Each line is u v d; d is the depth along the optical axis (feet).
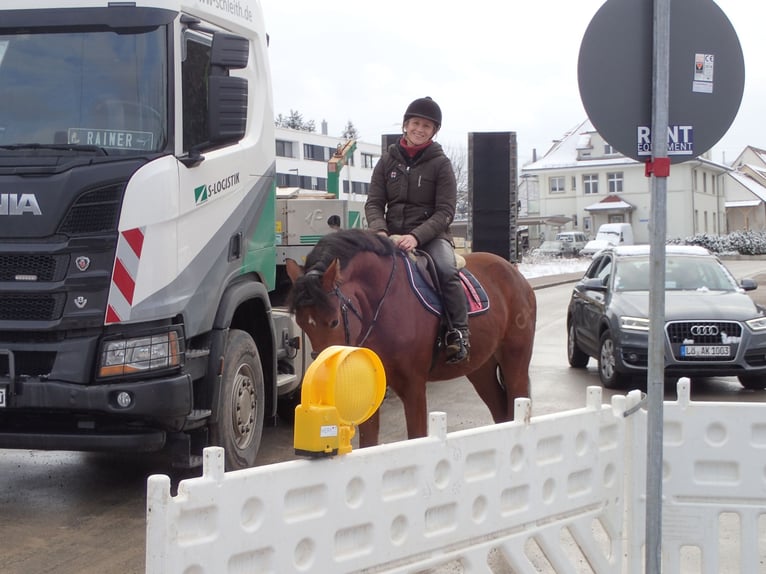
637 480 15.58
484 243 59.16
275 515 10.89
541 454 14.24
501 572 17.21
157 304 20.04
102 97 20.76
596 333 40.68
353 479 11.75
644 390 39.19
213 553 10.30
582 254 190.49
